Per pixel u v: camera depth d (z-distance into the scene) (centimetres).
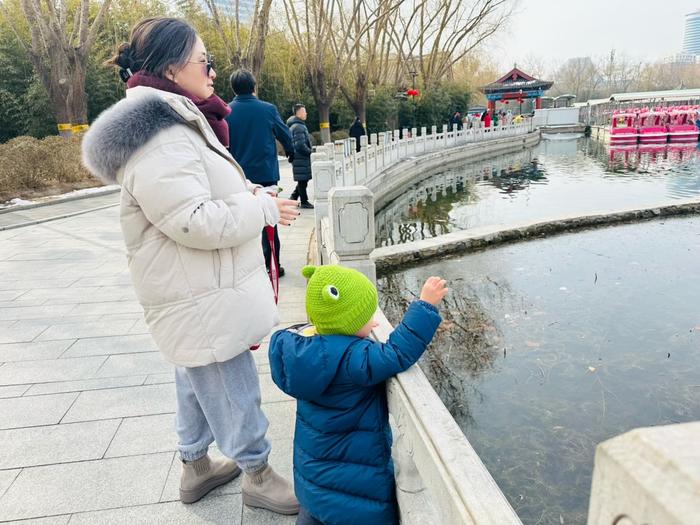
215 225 134
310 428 149
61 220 781
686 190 1142
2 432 233
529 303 454
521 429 290
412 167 1497
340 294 141
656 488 42
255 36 1658
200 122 141
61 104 1351
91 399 262
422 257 571
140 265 143
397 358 136
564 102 4431
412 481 139
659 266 530
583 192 1184
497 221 925
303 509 157
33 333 350
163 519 180
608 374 338
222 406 166
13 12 1670
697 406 303
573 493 245
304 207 802
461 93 3002
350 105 2297
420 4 2492
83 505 187
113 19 1834
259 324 155
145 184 129
